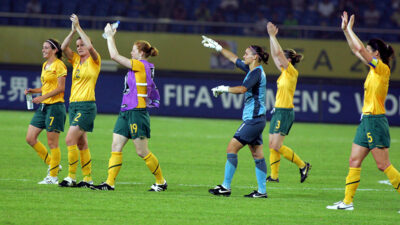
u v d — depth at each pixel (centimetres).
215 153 4978
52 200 2769
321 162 4769
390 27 9944
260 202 2969
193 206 2783
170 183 3512
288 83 3794
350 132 7225
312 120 8212
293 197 3219
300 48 8606
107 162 4228
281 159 4912
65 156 4422
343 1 10156
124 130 3080
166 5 9806
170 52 8562
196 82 8162
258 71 2991
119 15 9575
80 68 3144
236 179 3791
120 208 2669
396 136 6994
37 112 3362
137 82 3036
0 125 6125
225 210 2728
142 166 4128
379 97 2750
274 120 3797
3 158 4172
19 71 7856
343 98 8275
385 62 2805
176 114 8106
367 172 4322
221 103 8175
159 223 2436
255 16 9856
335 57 8619
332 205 2953
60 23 9300
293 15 9894
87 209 2620
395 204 3114
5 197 2791
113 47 3030
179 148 5184
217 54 8550
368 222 2606
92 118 3158
